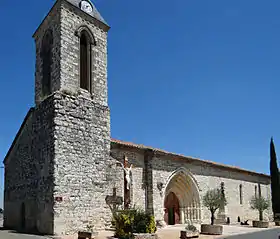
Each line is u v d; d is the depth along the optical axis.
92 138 20.38
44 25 22.70
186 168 27.89
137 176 23.47
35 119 21.14
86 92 21.22
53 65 20.66
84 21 22.09
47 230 17.69
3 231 19.69
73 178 18.73
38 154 20.09
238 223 33.28
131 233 15.80
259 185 40.34
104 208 19.91
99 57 22.58
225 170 33.59
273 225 32.34
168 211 27.69
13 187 23.25
